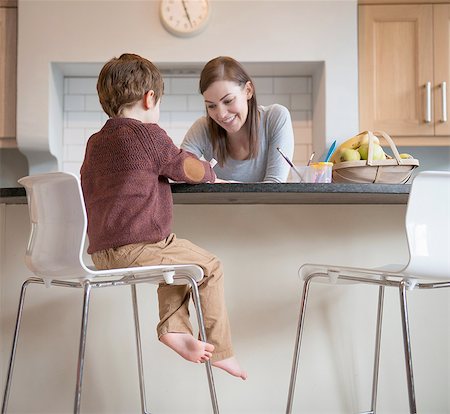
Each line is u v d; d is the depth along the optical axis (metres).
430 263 1.53
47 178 1.60
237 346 2.16
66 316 2.19
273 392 2.16
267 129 2.42
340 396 2.16
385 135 1.92
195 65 3.55
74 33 3.47
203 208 2.17
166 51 3.47
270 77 3.87
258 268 2.17
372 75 3.61
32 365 2.18
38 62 3.46
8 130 3.52
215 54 3.47
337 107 3.49
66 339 2.18
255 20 3.49
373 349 2.18
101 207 1.72
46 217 1.68
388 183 1.84
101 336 2.17
